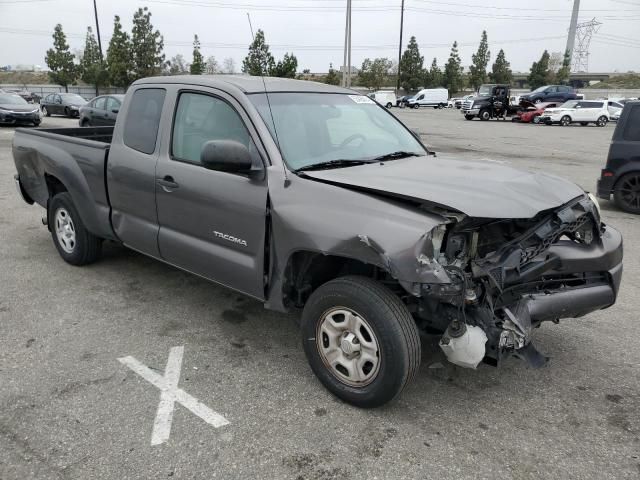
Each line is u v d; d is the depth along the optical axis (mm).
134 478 2562
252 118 3520
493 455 2781
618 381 3533
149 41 46625
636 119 8539
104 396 3219
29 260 5707
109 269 5434
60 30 53344
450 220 2809
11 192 9484
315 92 4168
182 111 4016
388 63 85500
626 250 6609
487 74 87312
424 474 2631
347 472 2635
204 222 3754
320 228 3016
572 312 3287
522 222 3340
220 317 4383
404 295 3168
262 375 3510
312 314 3215
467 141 21078
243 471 2627
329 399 3244
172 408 3119
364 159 3773
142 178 4203
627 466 2721
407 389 3387
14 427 2908
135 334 4047
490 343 2898
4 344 3844
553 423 3070
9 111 21078
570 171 13148
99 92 54000
